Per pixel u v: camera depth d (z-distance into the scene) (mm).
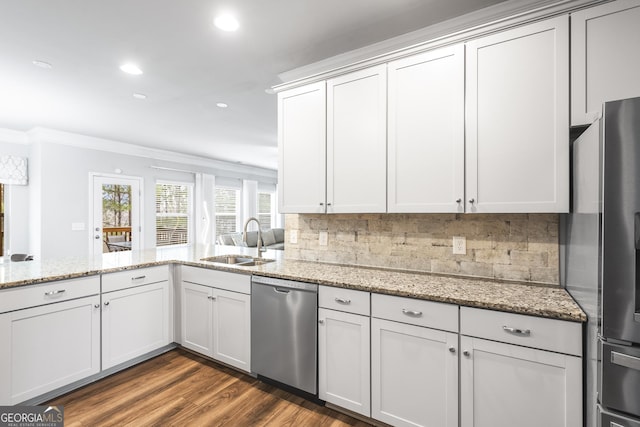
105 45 2303
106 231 5430
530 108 1581
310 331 1990
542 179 1555
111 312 2342
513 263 1908
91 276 2223
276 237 7824
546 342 1341
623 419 1029
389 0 1810
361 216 2457
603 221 1062
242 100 3455
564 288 1714
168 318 2766
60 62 2561
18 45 2295
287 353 2096
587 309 1255
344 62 2480
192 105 3613
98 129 4660
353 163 2129
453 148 1775
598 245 1102
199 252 3316
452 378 1541
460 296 1558
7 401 1822
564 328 1310
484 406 1469
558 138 1518
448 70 1793
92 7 1857
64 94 3252
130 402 2051
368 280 1917
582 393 1277
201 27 2080
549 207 1537
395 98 1965
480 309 1477
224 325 2445
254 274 2258
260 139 5297
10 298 1838
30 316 1919
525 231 1879
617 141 1038
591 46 1455
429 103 1852
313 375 1981
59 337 2049
